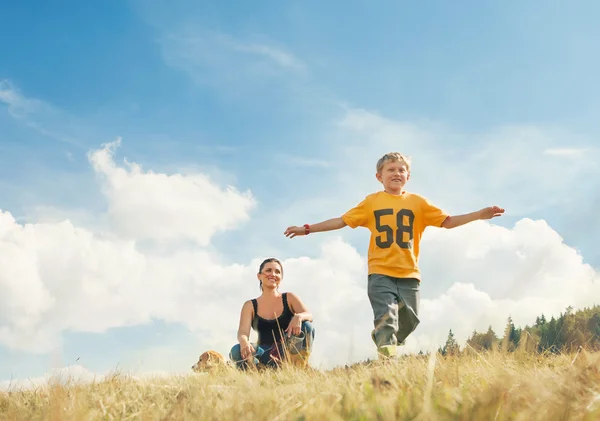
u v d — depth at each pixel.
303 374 3.23
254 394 2.30
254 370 4.36
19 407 2.84
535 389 1.59
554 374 1.88
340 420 1.68
